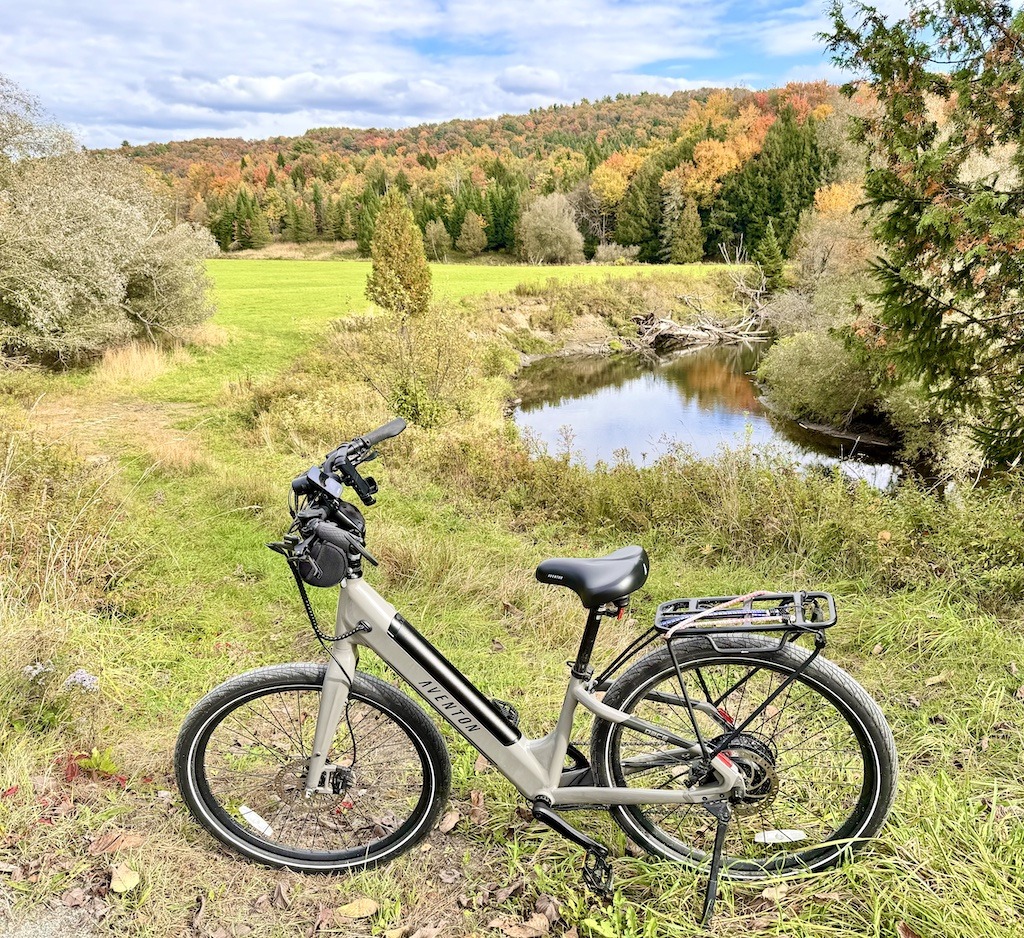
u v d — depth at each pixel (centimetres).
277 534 600
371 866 235
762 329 3225
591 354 2800
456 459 815
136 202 1714
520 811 257
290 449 952
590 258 7094
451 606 456
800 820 237
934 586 409
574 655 391
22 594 392
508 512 688
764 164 5778
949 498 531
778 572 490
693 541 550
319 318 2234
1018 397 728
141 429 1040
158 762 289
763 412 1802
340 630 220
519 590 468
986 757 271
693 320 3269
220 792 258
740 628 198
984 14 682
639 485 639
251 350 1772
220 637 417
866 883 211
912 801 237
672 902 214
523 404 1894
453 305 2709
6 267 1296
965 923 194
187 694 347
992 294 700
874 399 1570
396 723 227
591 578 204
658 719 247
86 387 1307
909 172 708
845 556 478
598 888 216
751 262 4291
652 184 6575
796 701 249
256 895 226
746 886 219
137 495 677
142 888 224
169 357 1600
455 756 288
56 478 541
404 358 1303
